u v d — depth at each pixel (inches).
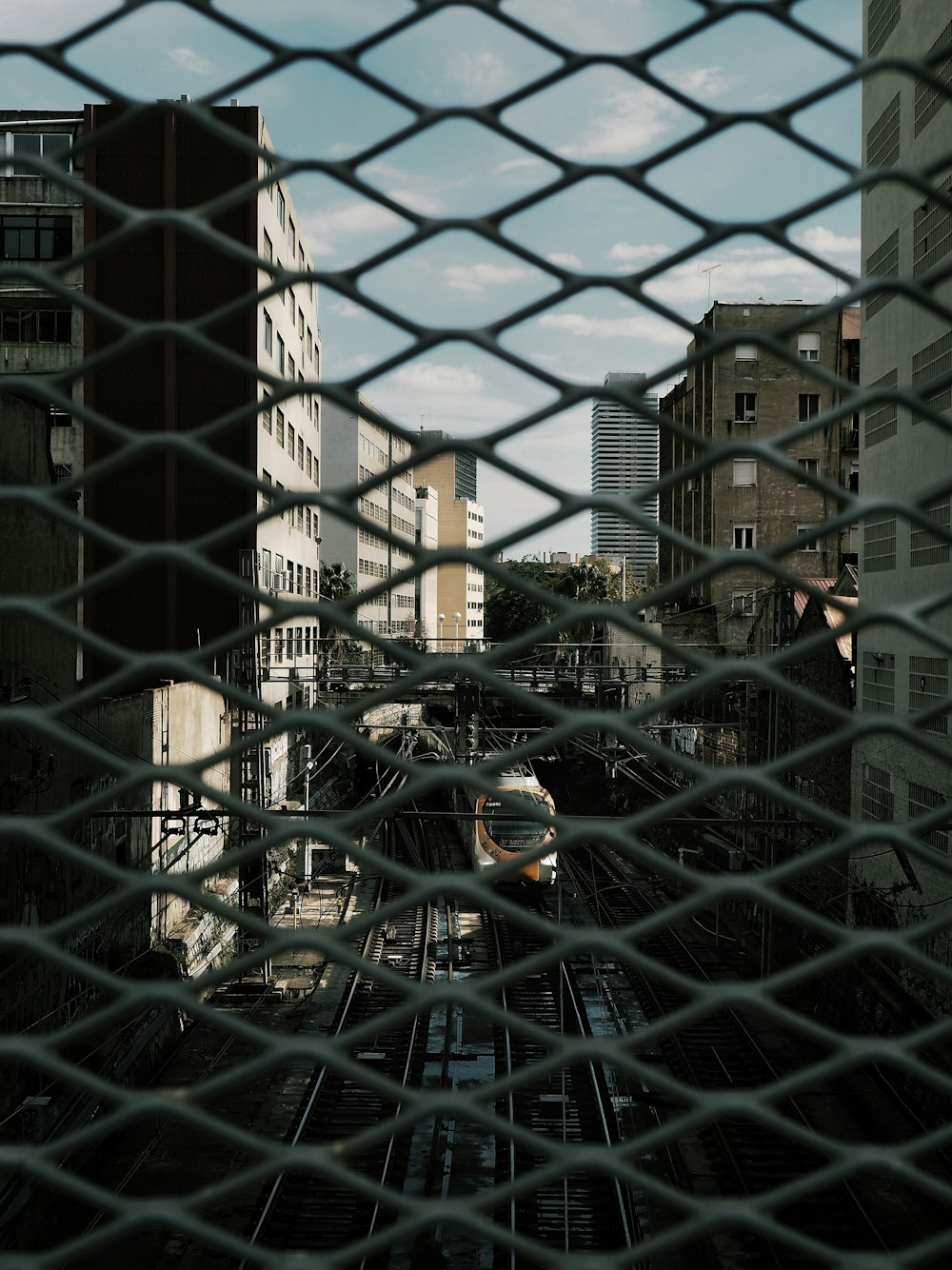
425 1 56.4
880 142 644.1
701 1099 52.9
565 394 57.4
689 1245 399.9
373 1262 376.8
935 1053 488.1
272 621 54.3
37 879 474.9
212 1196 51.4
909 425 594.6
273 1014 666.8
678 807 54.5
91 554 1024.2
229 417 54.2
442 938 868.0
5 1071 414.0
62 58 55.5
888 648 623.5
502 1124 53.1
